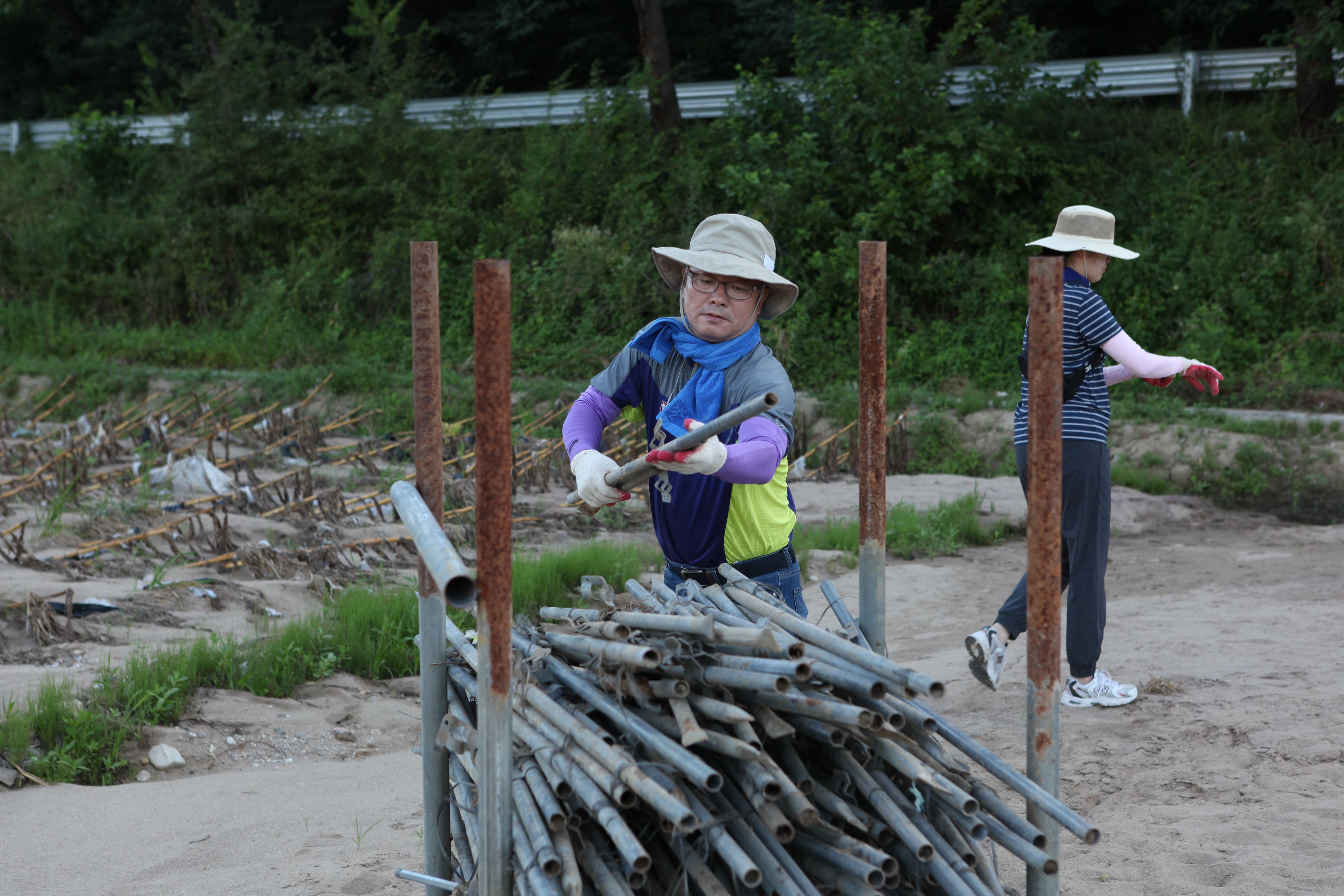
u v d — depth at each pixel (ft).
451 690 8.61
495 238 61.62
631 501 34.24
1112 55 76.23
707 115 68.13
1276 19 72.02
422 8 86.17
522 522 31.63
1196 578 25.67
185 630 20.70
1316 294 51.21
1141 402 46.06
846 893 6.75
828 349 52.21
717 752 7.11
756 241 9.32
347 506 32.01
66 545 26.53
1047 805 6.90
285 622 21.71
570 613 8.61
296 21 86.69
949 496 36.29
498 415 6.47
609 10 82.17
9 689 17.02
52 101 92.32
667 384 9.74
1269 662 17.28
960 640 21.15
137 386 52.75
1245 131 60.08
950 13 75.00
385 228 63.36
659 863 7.11
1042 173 56.18
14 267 65.16
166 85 89.97
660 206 60.54
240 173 64.75
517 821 7.00
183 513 30.17
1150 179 57.21
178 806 13.85
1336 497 36.09
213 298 64.23
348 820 13.35
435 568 6.37
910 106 55.88
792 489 38.24
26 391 53.67
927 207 54.44
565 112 68.90
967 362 51.13
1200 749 13.89
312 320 60.29
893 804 6.89
